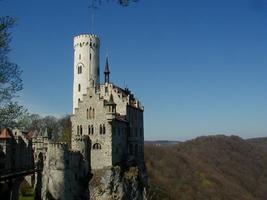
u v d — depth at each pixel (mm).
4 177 79312
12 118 45562
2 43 42156
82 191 117438
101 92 135750
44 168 111938
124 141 130375
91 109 123375
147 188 142375
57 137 185750
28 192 122125
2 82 43438
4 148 125375
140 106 147375
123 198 119375
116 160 123062
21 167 115938
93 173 120438
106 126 120625
